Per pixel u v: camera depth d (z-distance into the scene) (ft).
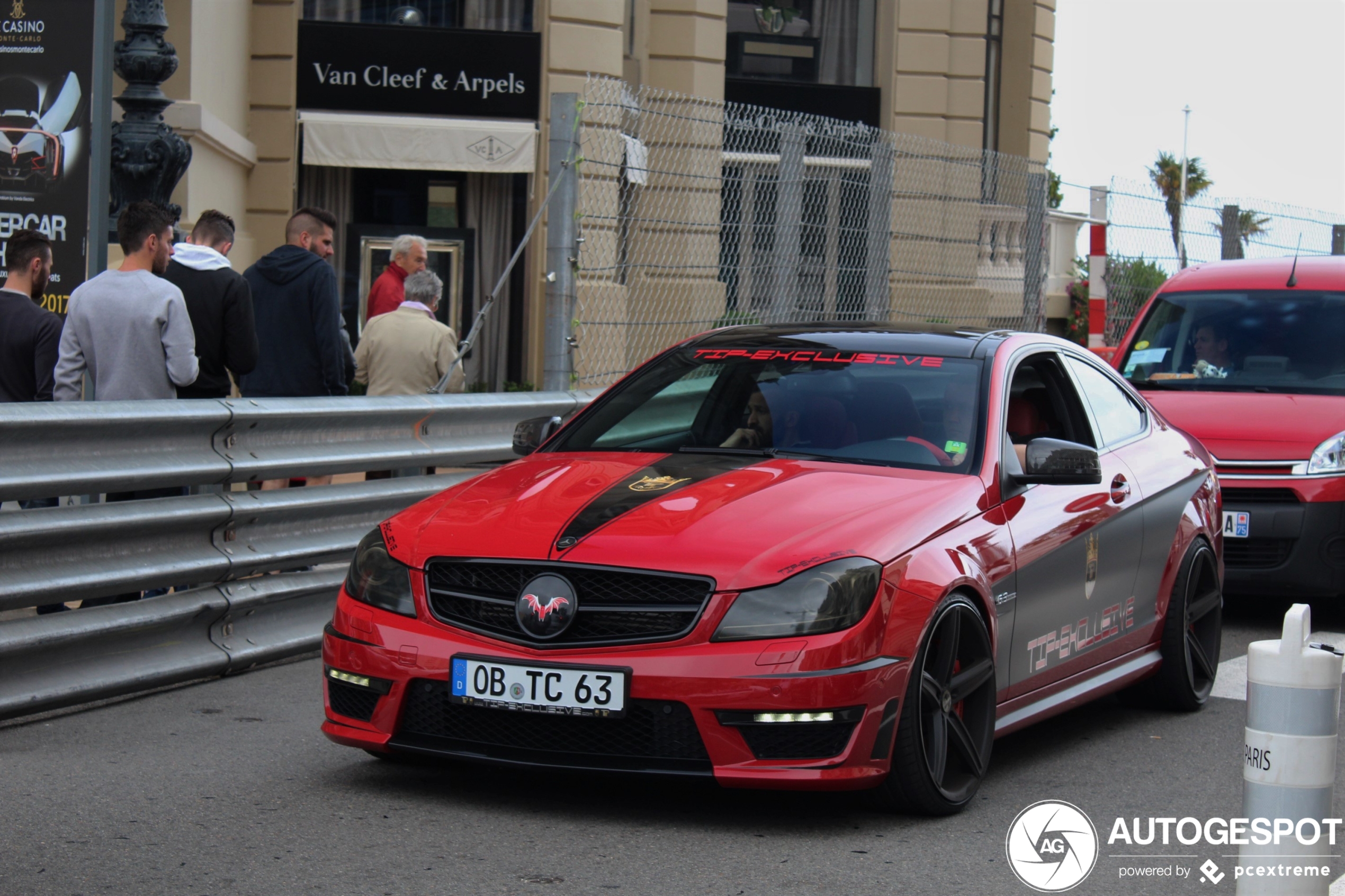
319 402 22.31
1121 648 19.35
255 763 16.81
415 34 53.21
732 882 13.11
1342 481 26.91
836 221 33.81
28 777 16.10
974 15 69.21
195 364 23.06
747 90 66.28
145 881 12.89
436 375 30.48
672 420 18.16
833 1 67.97
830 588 14.16
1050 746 18.74
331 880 12.98
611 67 55.16
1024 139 72.74
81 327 22.63
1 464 17.54
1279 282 32.32
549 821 14.80
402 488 24.22
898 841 14.42
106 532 18.81
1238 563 27.37
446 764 16.85
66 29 25.11
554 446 18.44
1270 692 11.27
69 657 18.61
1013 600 16.40
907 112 68.69
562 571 14.44
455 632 14.75
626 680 14.05
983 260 39.47
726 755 13.98
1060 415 19.33
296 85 52.95
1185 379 30.71
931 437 17.13
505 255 55.11
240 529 21.20
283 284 27.84
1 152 25.34
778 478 16.06
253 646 21.39
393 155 53.06
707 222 30.42
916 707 14.57
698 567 14.17
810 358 18.63
